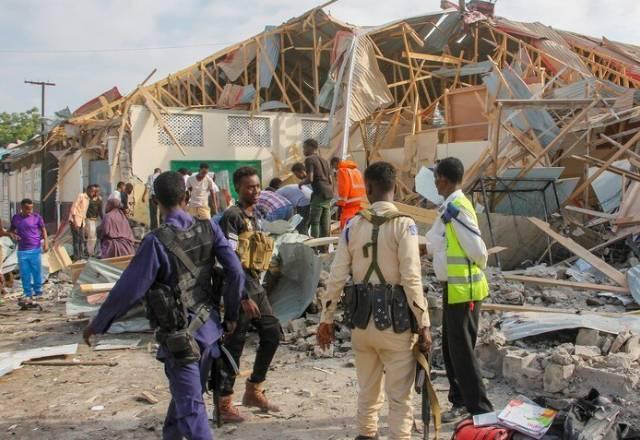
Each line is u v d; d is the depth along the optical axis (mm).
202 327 3443
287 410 4758
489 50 22453
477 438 3545
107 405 5035
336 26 19828
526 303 7227
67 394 5332
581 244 9930
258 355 4656
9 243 13070
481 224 9148
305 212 10984
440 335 6066
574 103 10391
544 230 9125
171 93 21406
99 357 6496
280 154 18875
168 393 5312
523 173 9867
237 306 3672
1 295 10758
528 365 5059
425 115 19594
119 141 16516
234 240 4539
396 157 18219
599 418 3592
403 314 3432
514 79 14055
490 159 9906
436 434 3705
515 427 3566
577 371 4785
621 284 7543
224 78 21922
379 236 3502
